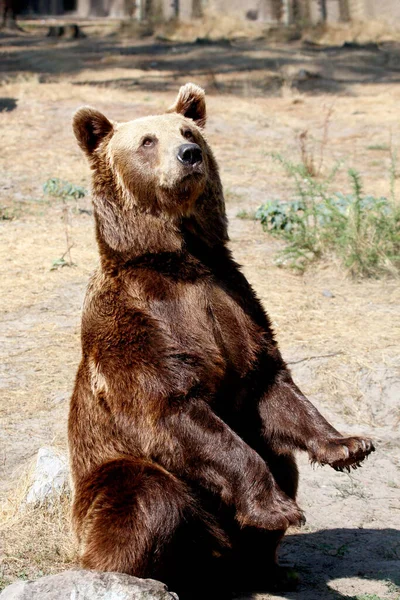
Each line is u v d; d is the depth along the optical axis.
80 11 81.69
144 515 7.57
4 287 16.91
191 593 8.21
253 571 8.65
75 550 8.75
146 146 8.47
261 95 37.53
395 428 12.59
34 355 14.24
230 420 8.37
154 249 8.32
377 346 14.24
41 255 18.61
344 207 19.33
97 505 7.80
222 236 8.73
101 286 8.45
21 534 9.26
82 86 37.28
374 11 61.31
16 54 50.75
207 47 52.19
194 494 7.99
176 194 8.21
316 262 18.14
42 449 10.54
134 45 54.38
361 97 37.16
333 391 13.23
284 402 8.35
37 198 22.89
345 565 9.33
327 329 14.95
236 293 8.54
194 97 9.57
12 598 7.02
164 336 7.99
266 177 25.25
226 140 29.23
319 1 61.06
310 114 33.81
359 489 11.16
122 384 7.97
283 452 8.40
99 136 8.96
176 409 7.80
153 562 7.63
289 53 49.12
